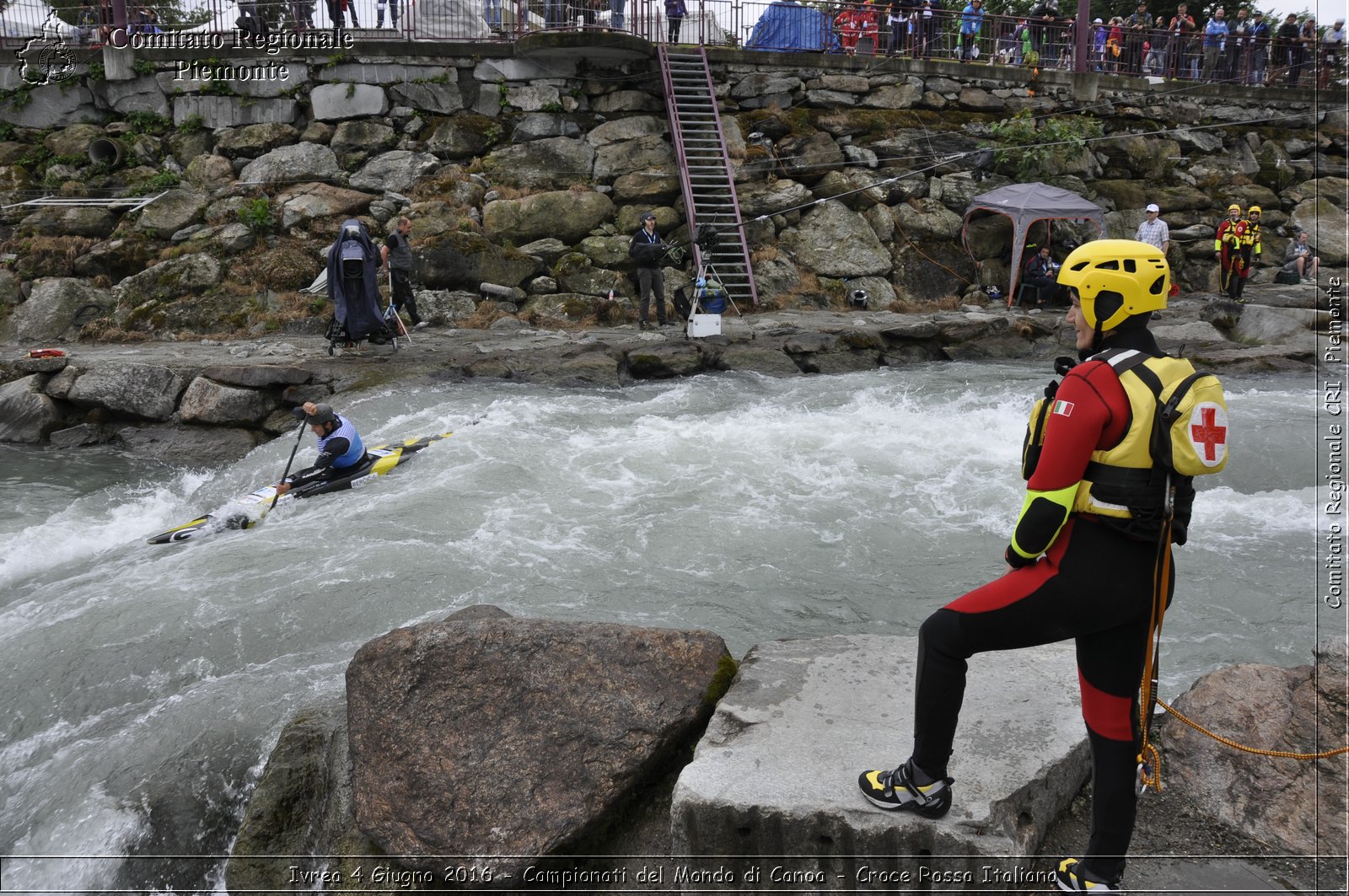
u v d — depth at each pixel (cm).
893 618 534
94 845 405
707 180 1598
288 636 525
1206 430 216
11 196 1498
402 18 1644
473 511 685
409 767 340
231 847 401
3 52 1552
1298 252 1756
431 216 1489
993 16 1916
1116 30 1967
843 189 1648
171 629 531
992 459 782
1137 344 229
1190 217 1792
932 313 1548
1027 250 1609
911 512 684
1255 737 318
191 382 1072
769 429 880
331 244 1460
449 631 372
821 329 1288
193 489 918
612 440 852
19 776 443
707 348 1192
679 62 1658
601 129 1609
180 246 1434
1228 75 2017
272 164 1527
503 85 1595
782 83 1703
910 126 1722
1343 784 296
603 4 1672
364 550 619
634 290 1496
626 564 602
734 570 595
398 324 1270
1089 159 1781
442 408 986
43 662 510
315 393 1066
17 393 1074
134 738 445
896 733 303
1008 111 1803
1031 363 1252
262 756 421
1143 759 254
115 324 1350
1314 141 1944
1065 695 325
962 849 255
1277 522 652
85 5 1645
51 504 855
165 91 1562
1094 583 224
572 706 346
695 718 343
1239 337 1370
